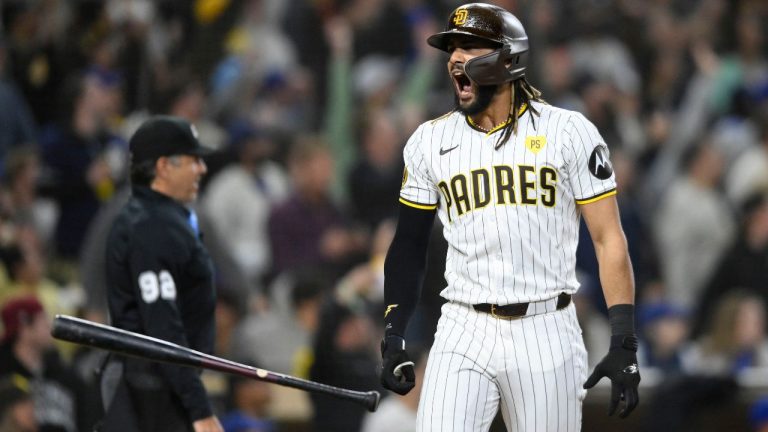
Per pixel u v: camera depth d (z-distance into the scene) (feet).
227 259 108.37
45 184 117.60
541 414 55.01
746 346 114.11
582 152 55.11
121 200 104.99
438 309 113.50
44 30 136.15
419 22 148.87
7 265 98.84
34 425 81.05
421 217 57.77
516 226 54.95
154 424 64.44
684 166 148.05
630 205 134.41
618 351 53.88
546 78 140.15
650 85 162.71
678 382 104.06
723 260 129.49
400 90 144.46
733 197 145.18
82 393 88.38
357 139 135.74
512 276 54.85
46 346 86.89
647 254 133.28
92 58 133.69
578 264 120.98
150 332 62.64
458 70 55.62
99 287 103.19
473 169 55.62
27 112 131.95
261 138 126.93
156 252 63.41
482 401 55.26
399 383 56.34
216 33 145.48
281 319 107.34
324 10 148.15
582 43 161.68
